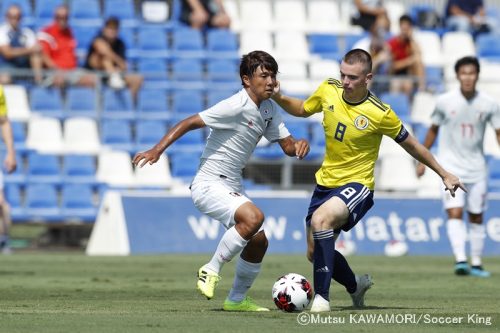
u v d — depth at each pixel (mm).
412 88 78250
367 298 34719
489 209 66188
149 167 72812
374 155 29266
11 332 22812
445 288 39719
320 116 77312
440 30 94062
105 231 62781
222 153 28812
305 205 64375
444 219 65812
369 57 28500
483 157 47938
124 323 24859
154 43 84125
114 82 75812
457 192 47594
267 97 28453
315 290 28484
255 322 25312
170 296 34750
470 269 48281
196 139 75688
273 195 64062
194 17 86062
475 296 35938
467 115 47219
